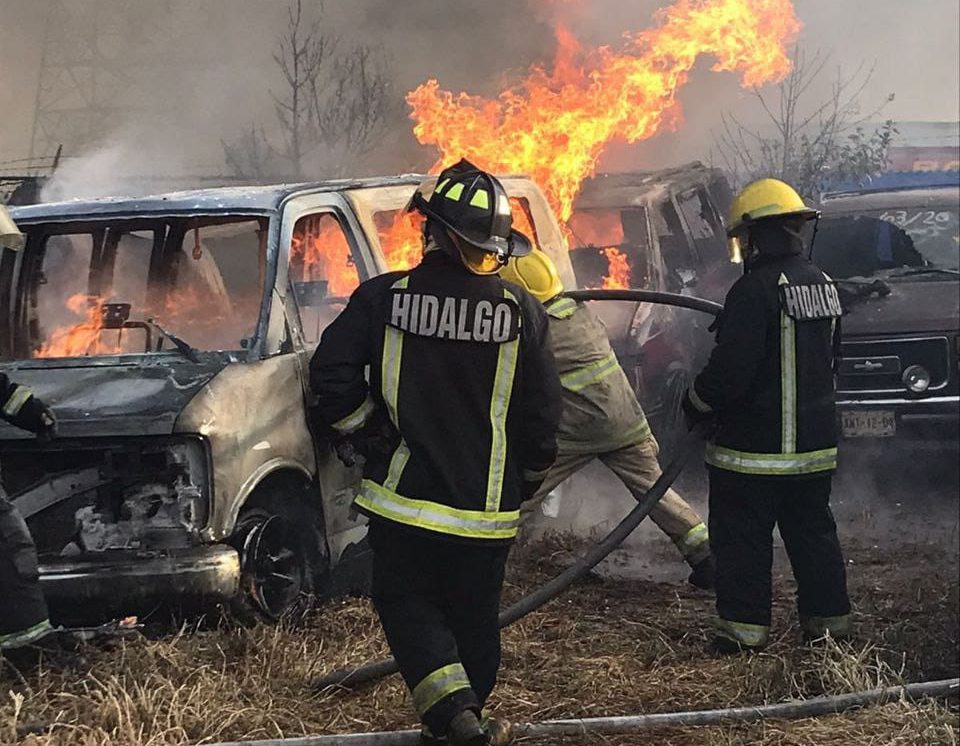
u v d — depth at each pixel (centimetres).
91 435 471
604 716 429
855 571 632
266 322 522
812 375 485
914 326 796
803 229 496
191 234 562
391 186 623
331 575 539
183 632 469
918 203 946
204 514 473
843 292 838
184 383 491
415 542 363
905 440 796
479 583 369
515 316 364
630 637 514
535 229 688
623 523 489
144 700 408
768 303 478
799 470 483
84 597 462
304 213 556
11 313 580
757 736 406
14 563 441
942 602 560
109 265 575
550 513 677
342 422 368
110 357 527
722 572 490
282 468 506
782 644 502
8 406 445
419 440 359
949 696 437
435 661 356
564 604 560
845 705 426
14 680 441
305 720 421
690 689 450
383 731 411
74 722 402
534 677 463
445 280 362
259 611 495
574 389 551
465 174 368
